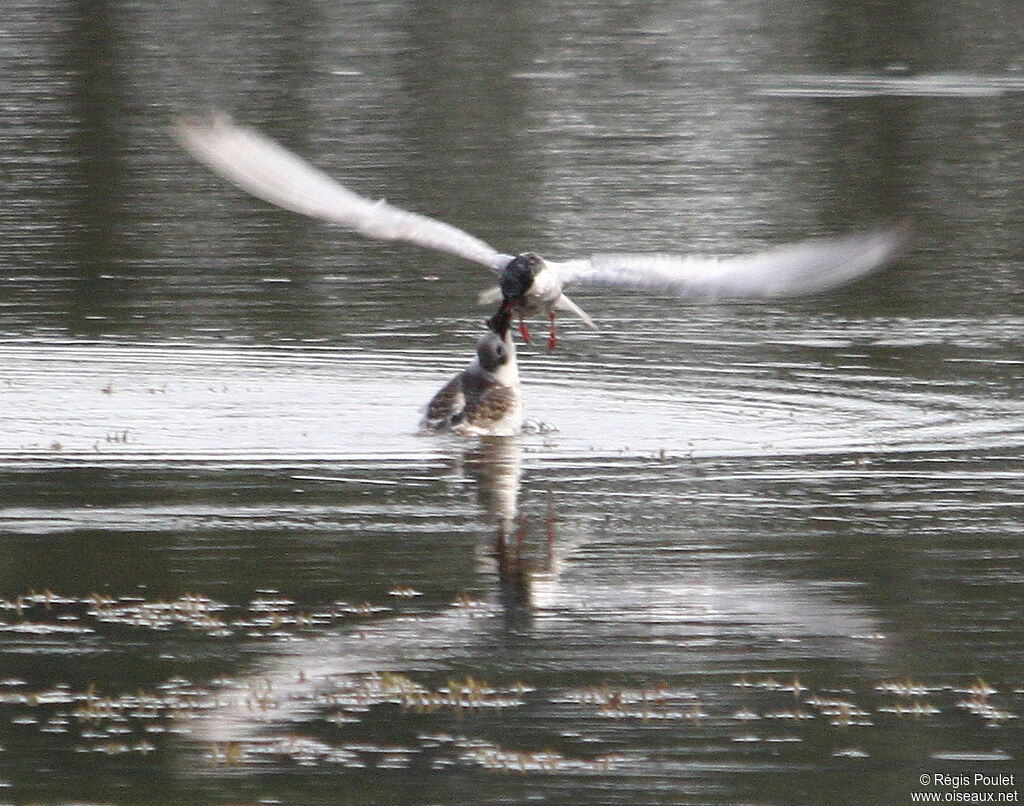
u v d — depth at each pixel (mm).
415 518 14195
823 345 21141
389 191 30141
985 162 33656
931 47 48625
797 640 11688
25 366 19516
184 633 11766
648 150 34750
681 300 23938
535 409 17953
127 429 16953
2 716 10547
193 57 45406
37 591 12469
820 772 9883
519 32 51000
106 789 9625
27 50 46000
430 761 10016
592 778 9805
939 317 22688
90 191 30719
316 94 40562
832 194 30703
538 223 27812
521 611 12156
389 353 20453
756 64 46219
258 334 21375
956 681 11102
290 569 12953
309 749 10172
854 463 15883
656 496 14812
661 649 11547
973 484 15172
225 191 31172
